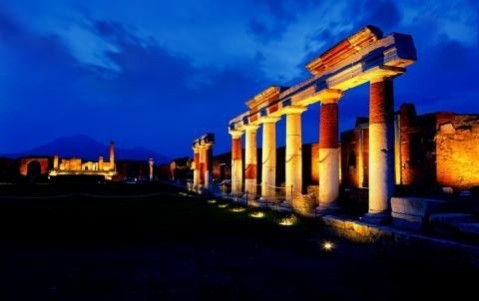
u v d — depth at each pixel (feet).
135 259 28.04
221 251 31.12
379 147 36.55
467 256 23.90
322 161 46.19
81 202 75.36
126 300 19.20
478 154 60.80
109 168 216.54
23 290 20.66
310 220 44.29
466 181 60.29
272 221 48.44
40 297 19.54
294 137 57.93
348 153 81.82
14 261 27.20
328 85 44.88
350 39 39.58
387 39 35.12
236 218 51.26
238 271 24.98
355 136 79.15
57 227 42.45
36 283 21.95
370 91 37.88
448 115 60.44
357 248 32.60
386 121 36.58
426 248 27.43
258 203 63.21
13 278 22.94
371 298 19.76
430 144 60.75
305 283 22.36
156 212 58.49
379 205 36.11
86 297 19.61
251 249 31.96
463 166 60.34
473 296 19.72
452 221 28.45
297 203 53.47
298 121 58.18
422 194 50.44
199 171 119.65
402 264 26.86
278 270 25.29
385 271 25.03
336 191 45.68
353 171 79.71
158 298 19.53
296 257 29.12
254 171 74.95
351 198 54.80
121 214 55.52
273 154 66.49
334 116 46.06
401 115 66.08
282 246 33.35
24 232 38.99
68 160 210.38
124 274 23.99
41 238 35.91
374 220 35.35
